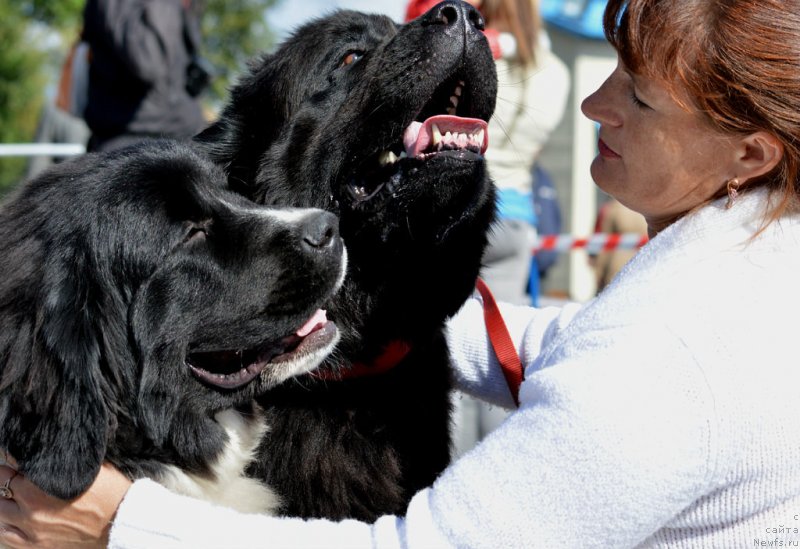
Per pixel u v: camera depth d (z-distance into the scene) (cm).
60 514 120
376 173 147
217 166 146
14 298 123
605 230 354
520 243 203
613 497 103
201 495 133
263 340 137
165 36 221
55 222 128
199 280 136
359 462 137
